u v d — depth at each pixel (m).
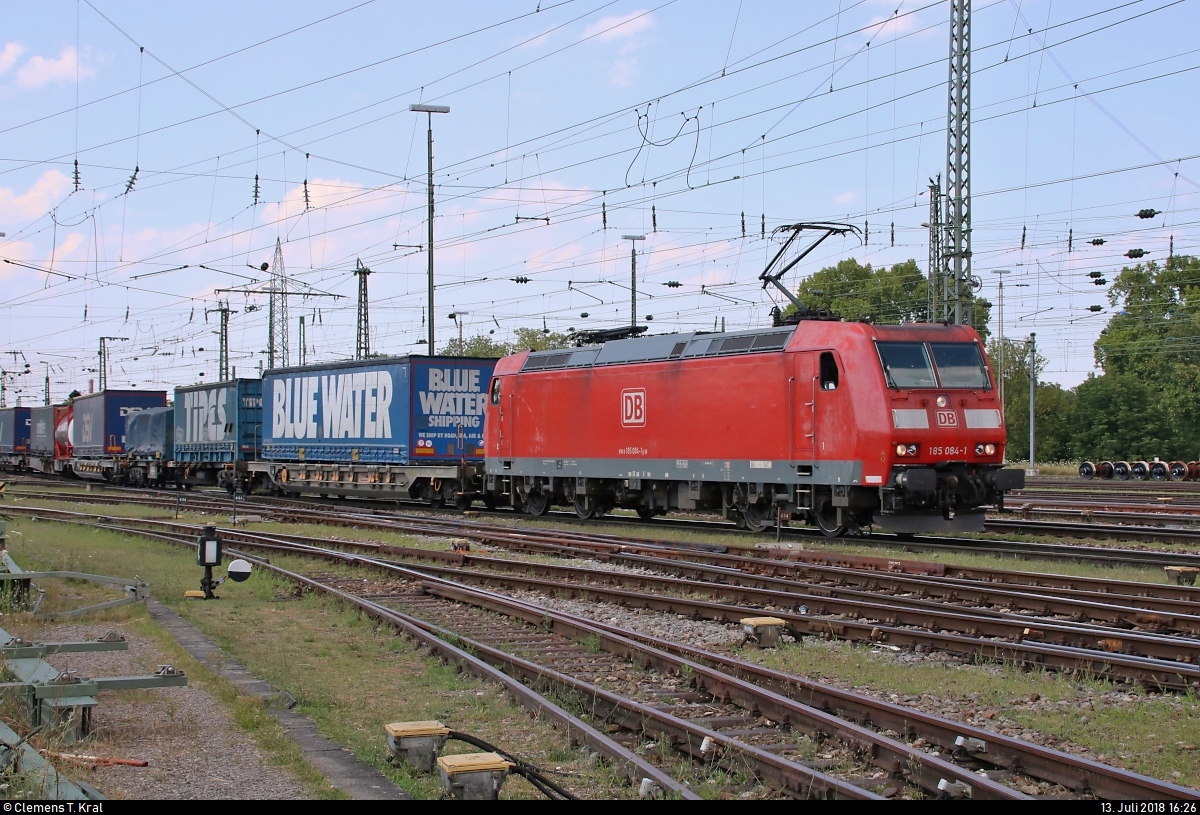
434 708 8.85
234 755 7.32
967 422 19.62
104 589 15.13
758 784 6.85
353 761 7.31
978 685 9.38
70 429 55.88
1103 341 77.12
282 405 37.59
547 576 16.97
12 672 7.96
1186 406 66.50
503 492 29.30
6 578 12.63
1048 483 46.81
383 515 28.12
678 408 23.22
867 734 7.16
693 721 8.12
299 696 9.02
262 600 14.61
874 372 19.19
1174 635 11.34
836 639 11.60
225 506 32.03
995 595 13.42
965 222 24.30
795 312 22.30
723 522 26.92
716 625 12.55
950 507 19.67
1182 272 72.56
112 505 33.88
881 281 65.06
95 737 7.63
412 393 30.77
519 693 8.90
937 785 6.54
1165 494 36.25
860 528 20.94
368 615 13.06
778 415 20.89
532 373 27.64
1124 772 6.27
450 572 17.12
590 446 25.64
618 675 9.89
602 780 6.99
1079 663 9.62
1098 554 17.55
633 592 14.09
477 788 6.33
